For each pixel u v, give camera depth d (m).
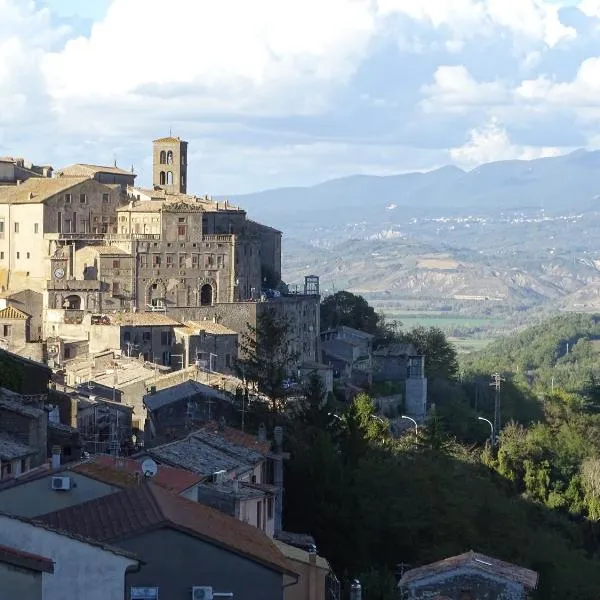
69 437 133.25
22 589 59.88
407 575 108.38
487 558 110.31
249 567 72.19
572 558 154.38
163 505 76.25
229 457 120.56
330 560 131.00
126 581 67.75
